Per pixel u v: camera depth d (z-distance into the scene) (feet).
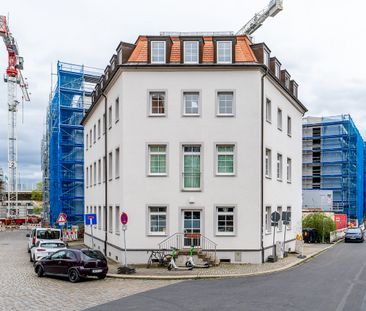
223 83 82.43
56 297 50.65
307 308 43.32
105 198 99.55
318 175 246.47
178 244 80.53
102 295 51.65
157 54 83.92
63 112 166.20
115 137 89.97
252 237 80.33
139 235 80.94
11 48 317.63
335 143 241.55
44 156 223.51
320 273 69.72
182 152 82.17
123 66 82.33
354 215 249.96
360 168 272.10
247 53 83.87
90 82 178.81
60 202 160.45
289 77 106.42
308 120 257.96
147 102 82.53
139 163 81.97
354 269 74.90
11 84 333.21
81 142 167.32
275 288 55.31
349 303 45.80
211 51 84.53
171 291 53.78
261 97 82.74
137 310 42.55
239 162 81.35
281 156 97.66
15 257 101.81
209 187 81.25
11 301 48.32
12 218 309.22
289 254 98.53
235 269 72.49
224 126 81.92
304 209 182.50
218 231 81.25
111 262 85.61
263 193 82.17
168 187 81.51
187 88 82.48
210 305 44.75
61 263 64.49
